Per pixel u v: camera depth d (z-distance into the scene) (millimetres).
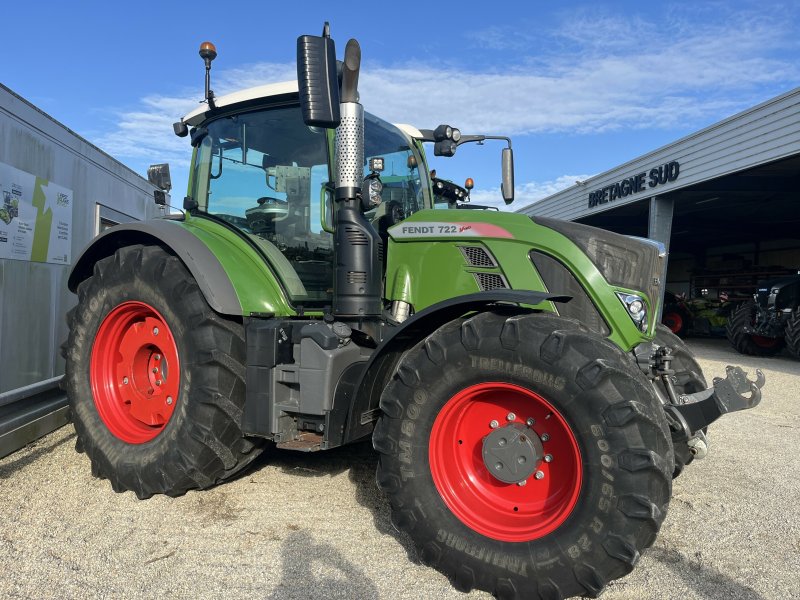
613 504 2146
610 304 2842
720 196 13586
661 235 12586
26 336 4145
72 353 3691
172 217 4430
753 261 21094
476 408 2605
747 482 3775
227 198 3805
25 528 2834
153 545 2699
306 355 2904
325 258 3432
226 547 2693
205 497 3283
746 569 2605
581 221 17375
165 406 3391
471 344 2430
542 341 2314
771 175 11969
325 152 3406
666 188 12141
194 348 3141
